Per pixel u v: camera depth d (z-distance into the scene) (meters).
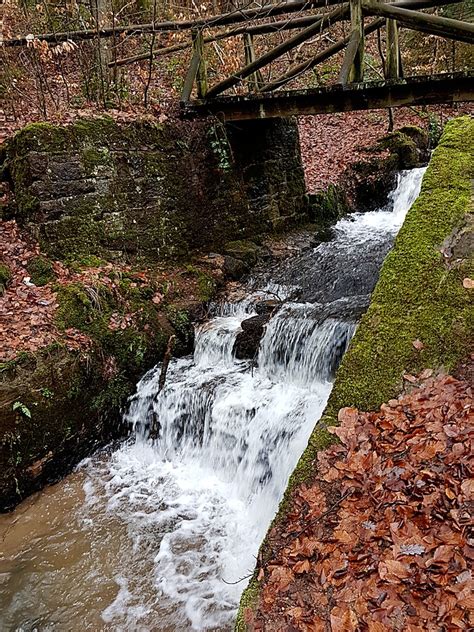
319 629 2.43
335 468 3.13
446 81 5.71
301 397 5.31
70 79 8.76
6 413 4.87
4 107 7.67
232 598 3.97
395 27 5.98
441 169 5.00
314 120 13.54
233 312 6.93
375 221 10.02
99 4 8.63
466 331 3.66
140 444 6.03
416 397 3.38
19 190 6.48
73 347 5.47
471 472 2.74
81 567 4.33
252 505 4.98
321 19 6.25
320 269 7.70
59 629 3.78
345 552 2.69
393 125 12.57
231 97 7.05
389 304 4.04
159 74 10.04
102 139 6.64
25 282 6.00
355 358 3.79
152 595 4.04
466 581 2.29
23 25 8.88
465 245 4.21
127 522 4.82
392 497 2.81
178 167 7.43
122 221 6.93
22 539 4.66
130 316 6.20
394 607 2.33
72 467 5.61
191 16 11.15
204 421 5.63
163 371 6.02
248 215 8.48
